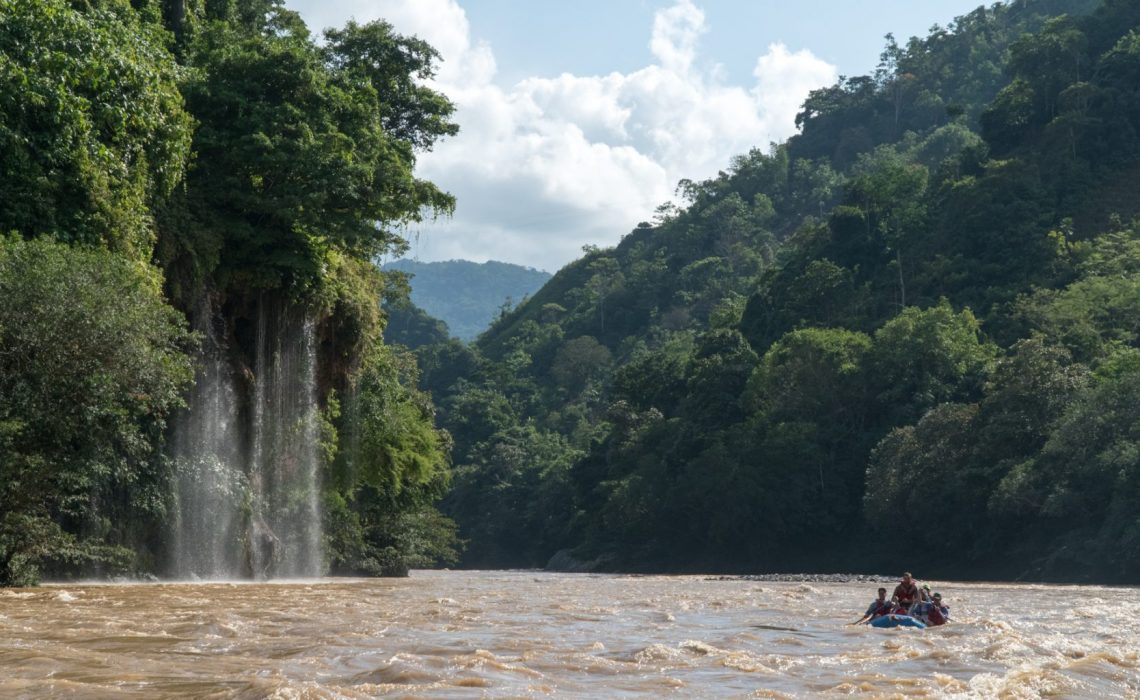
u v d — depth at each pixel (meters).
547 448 154.12
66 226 28.41
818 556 90.62
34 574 26.75
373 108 42.41
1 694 9.26
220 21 42.19
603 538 115.25
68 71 28.84
